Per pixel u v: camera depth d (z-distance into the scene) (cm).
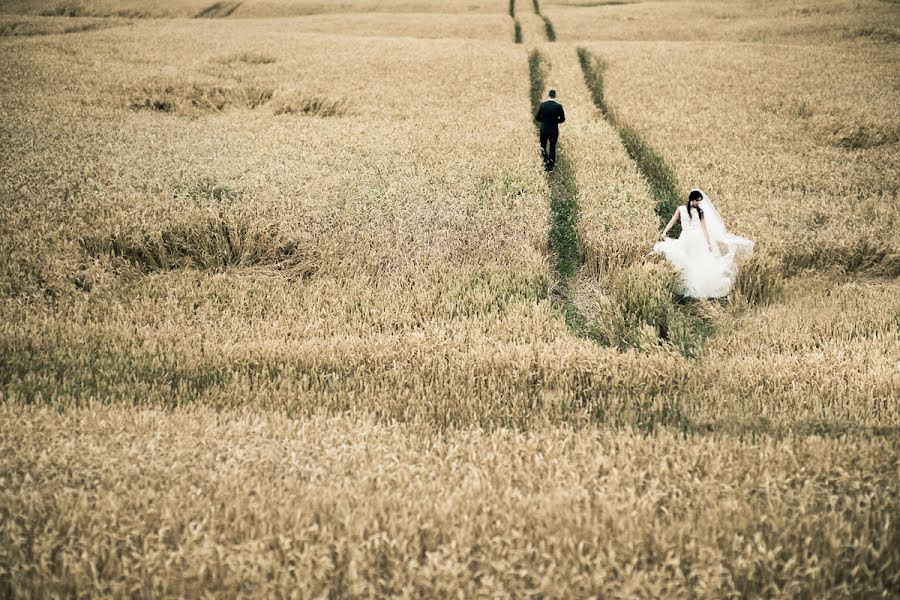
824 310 808
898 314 795
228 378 638
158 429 499
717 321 823
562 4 4691
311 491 414
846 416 565
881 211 1070
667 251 905
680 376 645
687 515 388
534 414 576
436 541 371
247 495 410
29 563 354
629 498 400
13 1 4516
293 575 347
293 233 966
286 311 801
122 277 878
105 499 397
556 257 1038
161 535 360
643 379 637
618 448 487
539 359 654
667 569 351
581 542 345
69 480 429
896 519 382
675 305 866
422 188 1186
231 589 334
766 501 409
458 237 1004
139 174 1182
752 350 729
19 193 1061
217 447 473
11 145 1362
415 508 393
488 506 395
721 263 881
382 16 4053
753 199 1133
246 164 1287
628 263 948
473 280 897
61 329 727
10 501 395
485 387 629
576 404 596
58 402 565
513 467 458
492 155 1385
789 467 446
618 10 4162
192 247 943
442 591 329
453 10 4491
